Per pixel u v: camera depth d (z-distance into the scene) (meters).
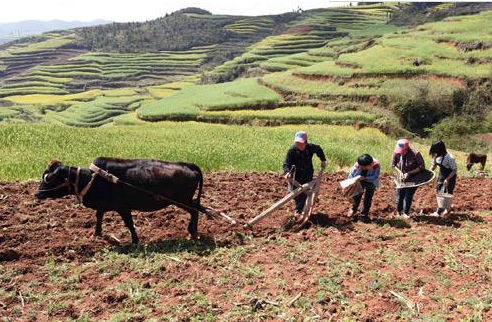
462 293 6.97
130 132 27.00
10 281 7.18
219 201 11.48
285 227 9.70
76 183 8.20
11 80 153.38
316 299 6.76
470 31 72.06
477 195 13.16
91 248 8.39
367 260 8.07
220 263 7.88
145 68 157.75
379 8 174.00
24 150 17.31
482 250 8.52
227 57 163.38
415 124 53.56
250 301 6.62
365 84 59.72
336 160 19.86
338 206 11.37
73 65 163.88
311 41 135.00
